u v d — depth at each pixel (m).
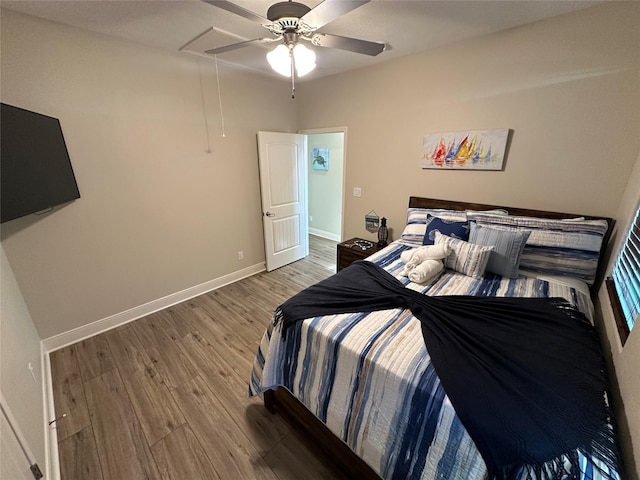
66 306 2.30
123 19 1.93
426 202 2.86
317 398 1.35
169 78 2.57
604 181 1.98
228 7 1.29
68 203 2.18
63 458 1.46
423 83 2.66
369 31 2.16
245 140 3.32
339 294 1.66
